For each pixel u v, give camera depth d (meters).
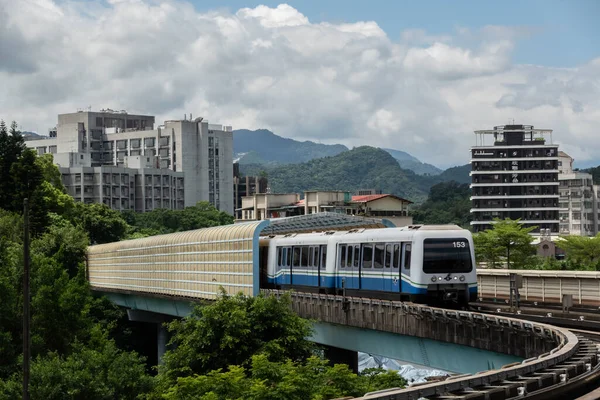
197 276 70.94
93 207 131.88
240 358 42.31
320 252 53.44
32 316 54.66
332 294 51.88
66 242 103.19
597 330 35.88
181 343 44.91
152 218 189.00
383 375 37.12
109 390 46.09
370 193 189.12
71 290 56.44
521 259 95.44
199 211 196.12
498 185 186.75
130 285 91.12
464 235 43.88
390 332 41.97
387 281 45.72
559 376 20.22
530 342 31.47
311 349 44.28
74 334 55.88
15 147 106.50
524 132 187.75
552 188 186.00
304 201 151.88
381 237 46.88
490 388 18.30
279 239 59.97
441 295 43.19
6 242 71.69
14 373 47.69
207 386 34.25
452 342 36.72
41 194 104.25
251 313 43.88
